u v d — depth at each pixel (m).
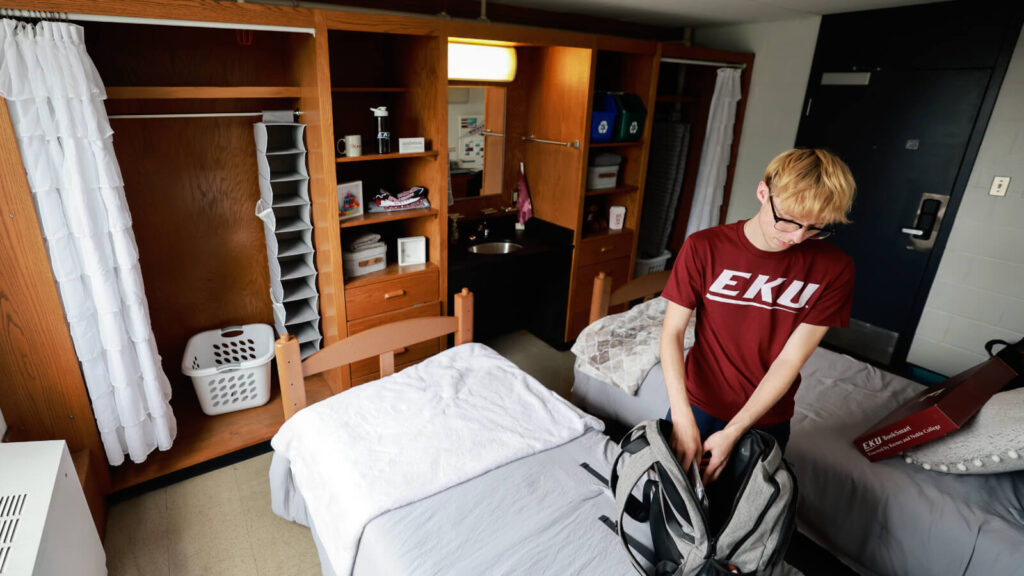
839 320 1.28
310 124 2.37
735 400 1.43
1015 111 2.74
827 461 1.79
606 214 3.87
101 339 1.94
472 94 3.25
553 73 3.22
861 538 1.72
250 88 2.27
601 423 1.90
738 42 3.85
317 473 1.67
